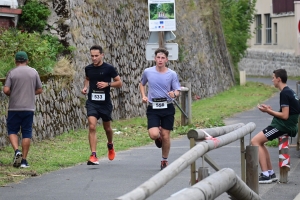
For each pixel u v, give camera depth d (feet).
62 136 89.40
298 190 54.34
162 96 63.21
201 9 188.24
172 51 93.76
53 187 55.57
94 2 113.19
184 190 26.48
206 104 154.10
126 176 61.21
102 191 53.88
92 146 68.08
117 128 100.58
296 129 57.72
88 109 68.13
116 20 120.98
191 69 166.81
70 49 101.86
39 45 93.40
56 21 103.55
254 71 346.74
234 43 234.99
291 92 56.85
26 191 53.72
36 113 84.12
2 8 97.81
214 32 199.21
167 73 63.52
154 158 73.67
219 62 201.05
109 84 67.67
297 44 81.76
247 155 44.68
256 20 345.51
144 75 64.08
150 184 24.23
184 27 167.22
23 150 65.72
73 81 98.48
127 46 124.16
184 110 106.83
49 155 73.92
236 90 204.33
